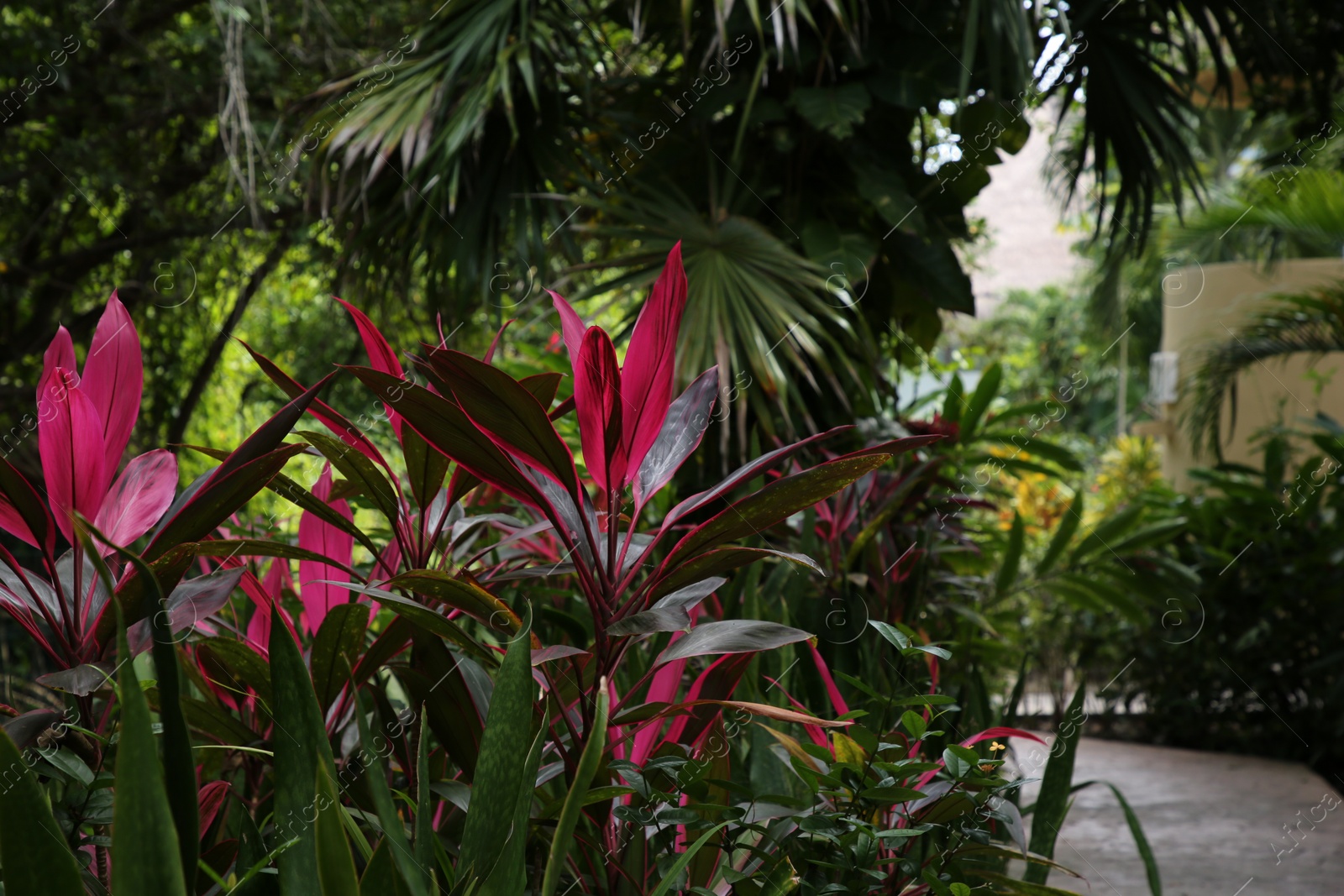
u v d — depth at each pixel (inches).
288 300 219.9
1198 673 178.1
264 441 31.9
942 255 111.5
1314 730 170.2
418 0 185.2
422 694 38.8
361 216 119.1
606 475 35.9
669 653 35.8
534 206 108.2
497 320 121.6
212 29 194.1
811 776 38.4
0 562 34.3
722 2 86.4
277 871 32.5
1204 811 136.9
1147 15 119.2
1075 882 104.7
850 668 64.7
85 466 33.9
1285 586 170.4
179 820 28.8
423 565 40.6
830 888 36.4
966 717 64.0
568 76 115.6
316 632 40.7
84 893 27.7
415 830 33.4
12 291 191.8
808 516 65.2
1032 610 167.9
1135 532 127.4
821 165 113.9
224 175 181.2
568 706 41.9
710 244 94.8
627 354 34.8
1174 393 286.2
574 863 39.2
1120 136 121.4
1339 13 158.1
